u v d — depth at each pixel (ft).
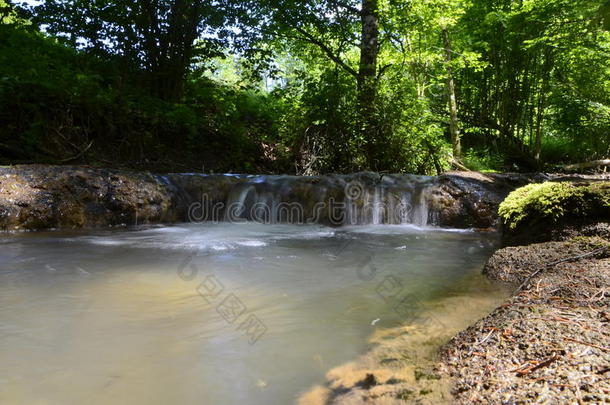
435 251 13.85
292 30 34.50
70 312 7.26
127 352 5.73
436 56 34.78
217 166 29.17
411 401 4.22
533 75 43.60
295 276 10.19
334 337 6.30
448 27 40.70
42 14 28.60
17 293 8.25
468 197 20.49
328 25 33.40
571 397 3.63
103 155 24.75
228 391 4.71
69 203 16.46
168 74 31.73
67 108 23.97
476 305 7.72
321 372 5.16
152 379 4.99
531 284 7.64
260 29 33.50
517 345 4.88
